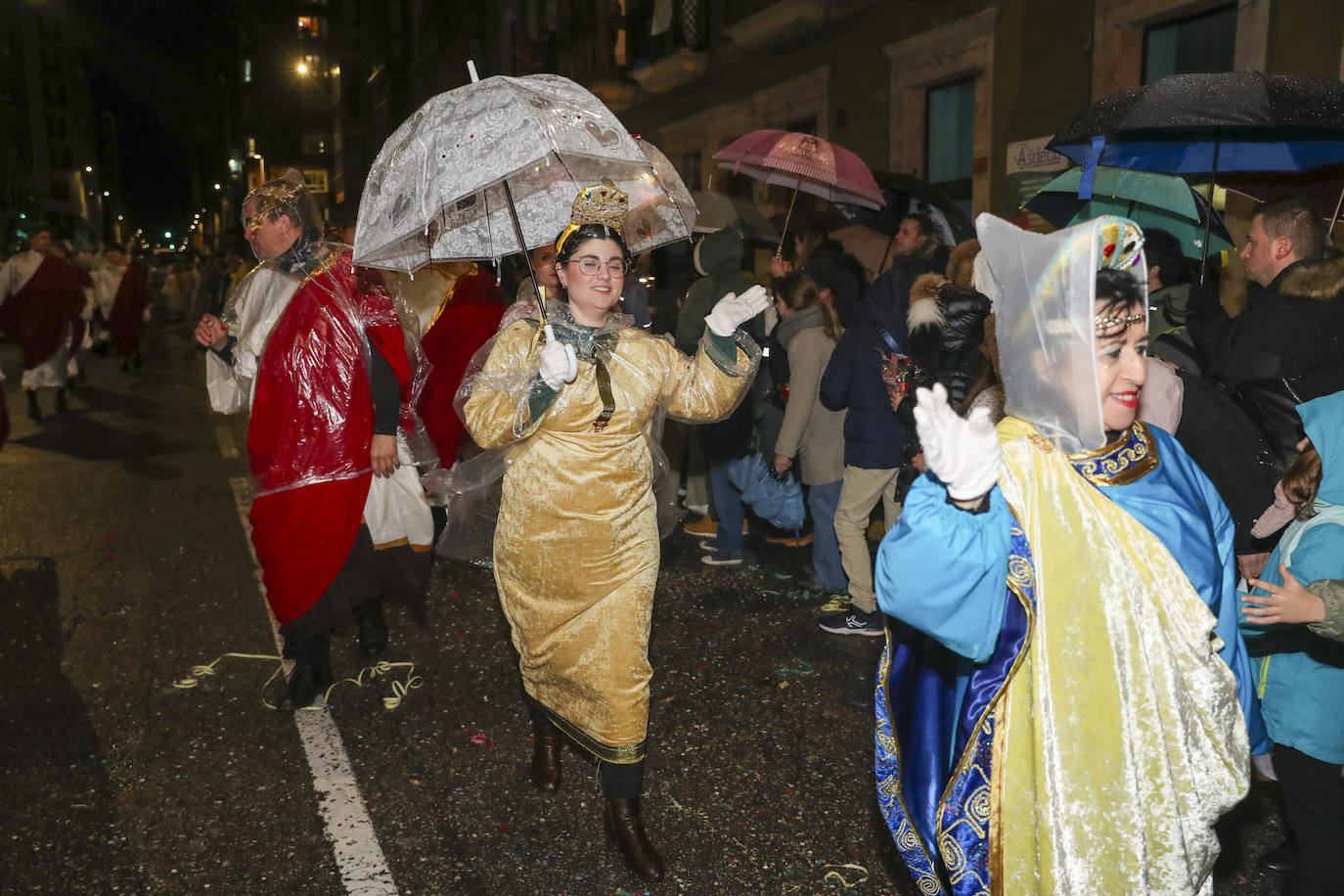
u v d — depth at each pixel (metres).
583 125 2.79
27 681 4.08
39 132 72.06
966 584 1.57
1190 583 1.66
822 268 6.09
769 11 11.29
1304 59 6.20
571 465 2.71
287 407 3.69
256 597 5.07
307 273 3.79
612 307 3.01
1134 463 1.70
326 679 3.90
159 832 2.99
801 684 4.02
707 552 5.89
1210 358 3.08
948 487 1.55
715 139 13.52
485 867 2.82
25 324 10.30
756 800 3.16
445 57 27.62
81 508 6.84
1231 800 1.69
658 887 2.72
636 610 2.77
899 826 1.85
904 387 3.82
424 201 2.78
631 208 3.49
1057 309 1.56
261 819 3.06
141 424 10.33
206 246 87.44
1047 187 4.79
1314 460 2.21
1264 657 2.32
